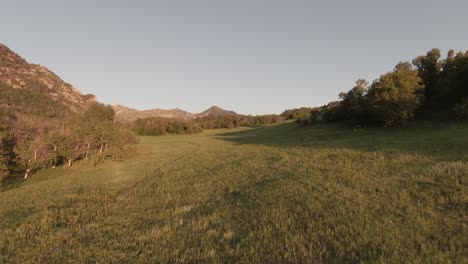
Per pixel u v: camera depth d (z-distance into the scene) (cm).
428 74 5428
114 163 3353
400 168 1584
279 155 2827
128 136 5038
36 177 2681
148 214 1187
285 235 834
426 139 2781
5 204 1467
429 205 981
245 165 2370
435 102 5088
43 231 1020
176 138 8938
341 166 1848
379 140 3250
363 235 779
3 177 2322
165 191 1642
